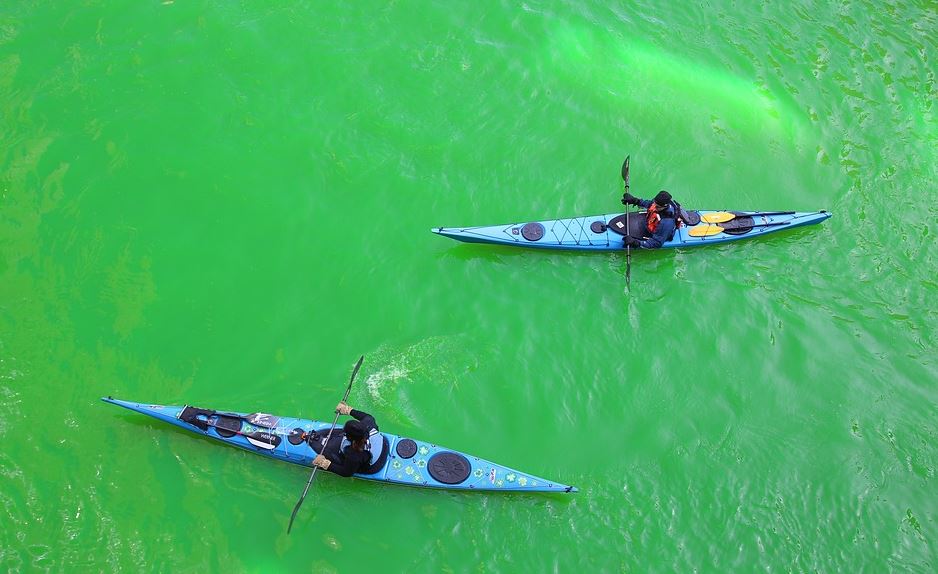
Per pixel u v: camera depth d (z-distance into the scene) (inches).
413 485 379.2
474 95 571.8
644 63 603.2
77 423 393.7
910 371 448.5
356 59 584.7
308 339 441.4
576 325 460.1
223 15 601.3
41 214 479.8
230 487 378.9
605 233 488.7
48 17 588.4
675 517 386.0
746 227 496.4
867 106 585.9
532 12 629.6
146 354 426.3
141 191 498.6
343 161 525.3
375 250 485.1
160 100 547.2
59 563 348.8
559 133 553.6
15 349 418.6
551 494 385.1
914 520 390.0
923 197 530.6
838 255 499.5
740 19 644.1
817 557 377.4
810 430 422.0
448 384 428.1
